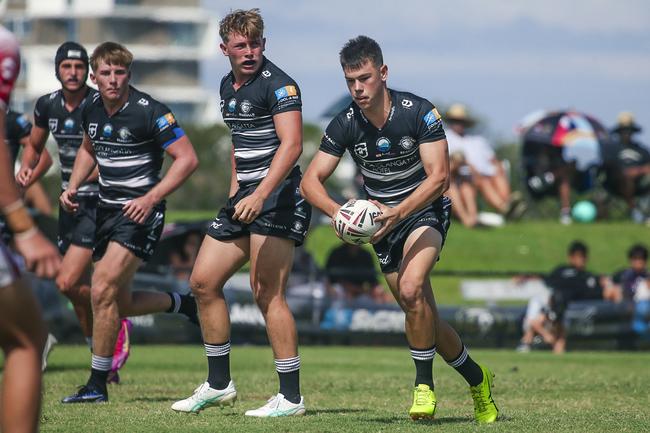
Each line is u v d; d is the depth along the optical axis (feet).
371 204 68.44
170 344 168.35
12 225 43.60
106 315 82.53
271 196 72.84
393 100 69.87
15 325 44.42
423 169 71.41
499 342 174.60
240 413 74.84
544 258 222.07
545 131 242.58
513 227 237.86
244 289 171.42
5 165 43.62
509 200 233.96
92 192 94.94
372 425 65.77
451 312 175.32
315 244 230.68
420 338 67.87
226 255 73.82
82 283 95.96
